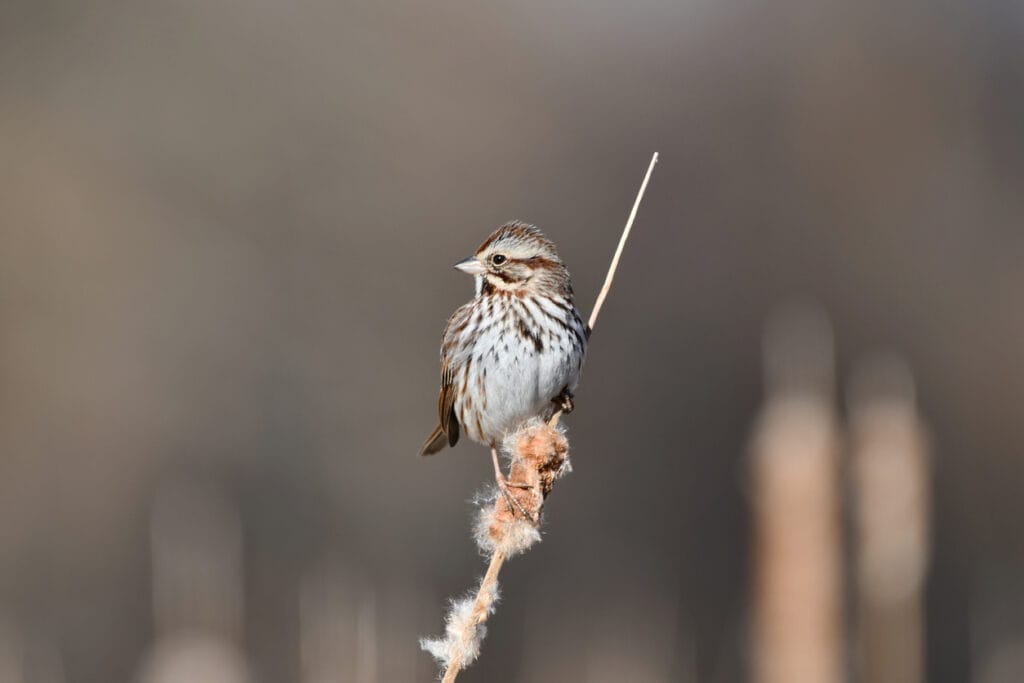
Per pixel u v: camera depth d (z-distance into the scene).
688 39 21.33
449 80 20.67
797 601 6.53
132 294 18.91
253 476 17.81
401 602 8.33
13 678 8.78
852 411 6.94
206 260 19.25
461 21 20.84
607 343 18.64
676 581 14.98
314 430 18.39
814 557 6.55
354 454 18.30
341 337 19.14
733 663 12.31
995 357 19.72
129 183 19.58
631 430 18.11
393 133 20.28
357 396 18.75
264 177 19.73
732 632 12.44
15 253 18.61
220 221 19.55
